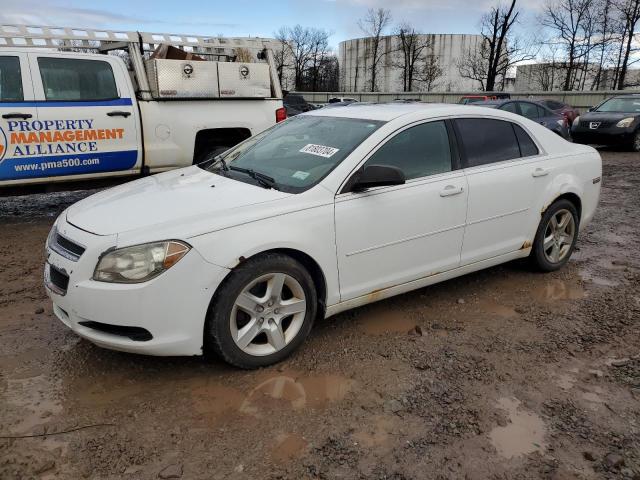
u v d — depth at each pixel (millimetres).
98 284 2834
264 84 7617
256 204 3182
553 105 17891
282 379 3133
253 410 2838
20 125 5898
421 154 3852
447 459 2488
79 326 2982
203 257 2891
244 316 3160
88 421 2729
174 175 4062
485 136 4281
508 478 2379
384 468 2426
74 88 6273
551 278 4840
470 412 2844
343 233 3385
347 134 3795
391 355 3428
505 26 40031
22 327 3760
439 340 3643
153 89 6746
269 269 3100
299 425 2719
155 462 2447
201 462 2451
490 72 41344
